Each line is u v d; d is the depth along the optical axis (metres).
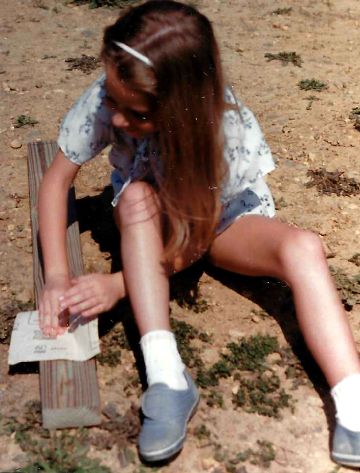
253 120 2.80
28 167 3.77
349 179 3.91
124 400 2.61
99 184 3.91
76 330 2.71
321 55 5.45
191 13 2.45
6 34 5.77
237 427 2.52
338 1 6.45
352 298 3.04
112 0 6.37
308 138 4.31
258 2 6.45
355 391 2.34
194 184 2.60
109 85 2.43
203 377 2.68
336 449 2.34
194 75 2.41
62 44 5.62
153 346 2.46
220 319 2.99
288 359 2.77
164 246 2.69
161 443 2.30
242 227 2.78
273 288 3.14
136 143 2.79
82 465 2.36
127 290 2.67
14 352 2.63
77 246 3.22
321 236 3.50
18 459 2.41
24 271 3.29
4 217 3.65
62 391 2.49
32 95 4.84
